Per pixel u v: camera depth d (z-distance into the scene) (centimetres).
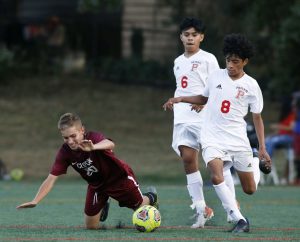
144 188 5153
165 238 2605
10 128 7288
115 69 8612
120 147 6919
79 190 5084
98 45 8875
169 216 3497
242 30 7681
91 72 8706
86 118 7569
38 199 2758
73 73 8712
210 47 7644
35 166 6494
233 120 2873
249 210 3888
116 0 9212
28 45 8744
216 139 2862
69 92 8188
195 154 3183
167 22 8450
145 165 6500
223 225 3123
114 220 3309
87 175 2836
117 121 7525
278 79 7356
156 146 6969
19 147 6881
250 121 5378
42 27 8838
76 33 8819
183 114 3209
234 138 2867
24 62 8662
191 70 3247
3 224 3142
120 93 8231
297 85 7319
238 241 2553
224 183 2825
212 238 2616
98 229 2919
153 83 8469
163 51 8794
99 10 9269
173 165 6512
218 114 2870
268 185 5719
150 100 8069
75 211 3722
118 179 2873
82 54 8831
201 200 3117
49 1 9469
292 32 7031
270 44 7575
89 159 2780
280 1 7250
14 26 8788
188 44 3253
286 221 3369
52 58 8750
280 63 7300
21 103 7875
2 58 8388
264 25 7462
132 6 9000
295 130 5834
